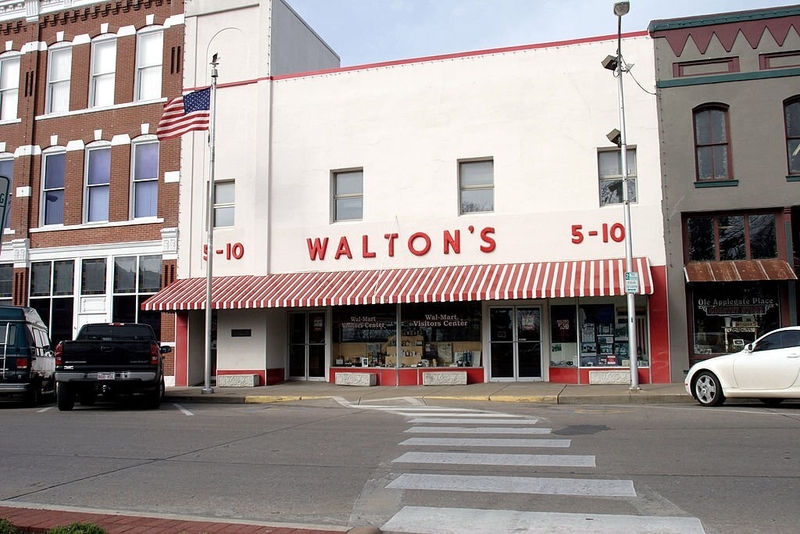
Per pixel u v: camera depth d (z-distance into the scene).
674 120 18.86
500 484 7.52
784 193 17.95
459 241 20.17
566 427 11.39
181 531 5.71
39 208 25.03
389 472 8.24
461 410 14.62
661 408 14.08
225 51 23.62
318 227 21.56
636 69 19.31
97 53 25.16
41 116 25.27
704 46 18.88
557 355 19.48
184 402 18.34
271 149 22.28
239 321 21.69
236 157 22.62
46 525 5.86
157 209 23.47
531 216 19.69
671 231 18.55
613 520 6.10
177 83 23.81
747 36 18.62
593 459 8.64
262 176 22.11
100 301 23.83
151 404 16.86
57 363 15.77
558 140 19.77
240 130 22.67
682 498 6.78
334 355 21.58
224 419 13.84
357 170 21.66
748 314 18.22
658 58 19.14
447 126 20.70
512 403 16.05
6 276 25.17
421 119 20.95
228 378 21.38
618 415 12.91
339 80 21.86
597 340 19.17
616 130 17.05
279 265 21.77
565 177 19.59
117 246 23.72
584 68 19.77
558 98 19.88
